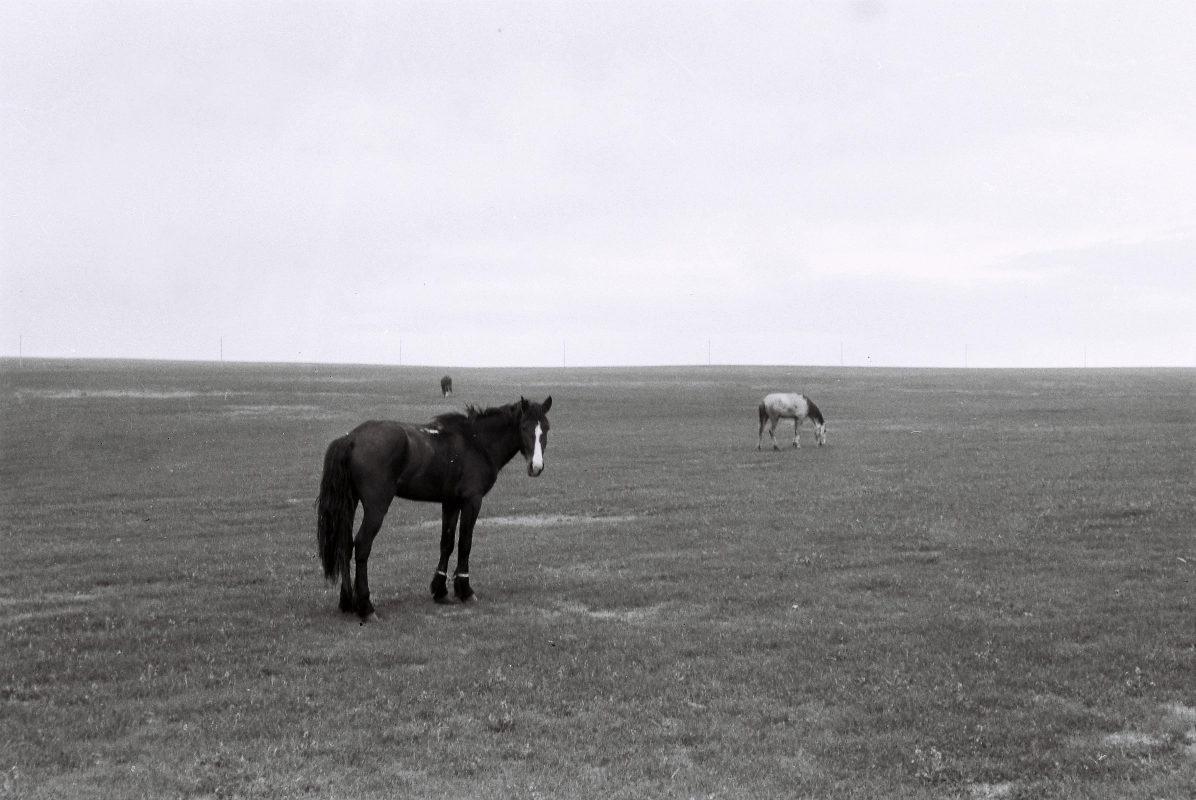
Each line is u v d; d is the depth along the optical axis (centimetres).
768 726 918
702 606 1405
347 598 1366
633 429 5172
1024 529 1945
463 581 1456
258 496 2806
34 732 894
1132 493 2317
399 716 942
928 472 2964
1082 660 1095
